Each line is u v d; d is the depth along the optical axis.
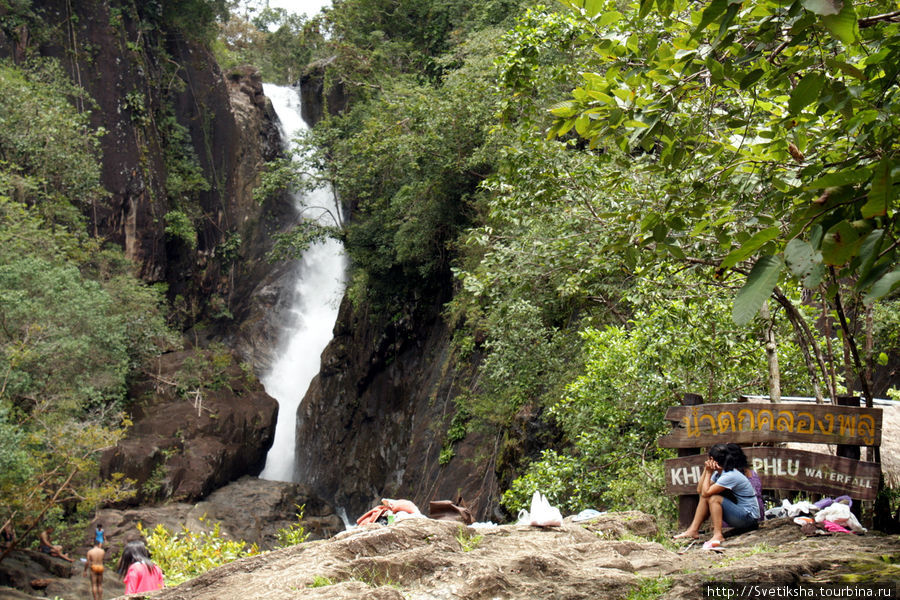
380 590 3.21
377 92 34.97
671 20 4.27
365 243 29.89
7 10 32.09
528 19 7.94
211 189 40.78
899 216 2.54
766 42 3.27
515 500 10.69
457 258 23.50
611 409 10.05
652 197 6.97
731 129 5.11
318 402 35.72
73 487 20.88
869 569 4.29
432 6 36.88
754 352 9.50
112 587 18.16
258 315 42.56
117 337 23.30
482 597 3.66
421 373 28.19
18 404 21.34
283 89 48.75
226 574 3.92
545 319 14.66
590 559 4.72
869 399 6.89
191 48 41.22
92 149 33.25
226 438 30.98
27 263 22.31
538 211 9.49
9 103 27.55
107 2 35.47
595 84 4.45
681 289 8.44
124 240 34.25
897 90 3.38
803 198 3.25
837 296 6.71
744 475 6.40
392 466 28.67
